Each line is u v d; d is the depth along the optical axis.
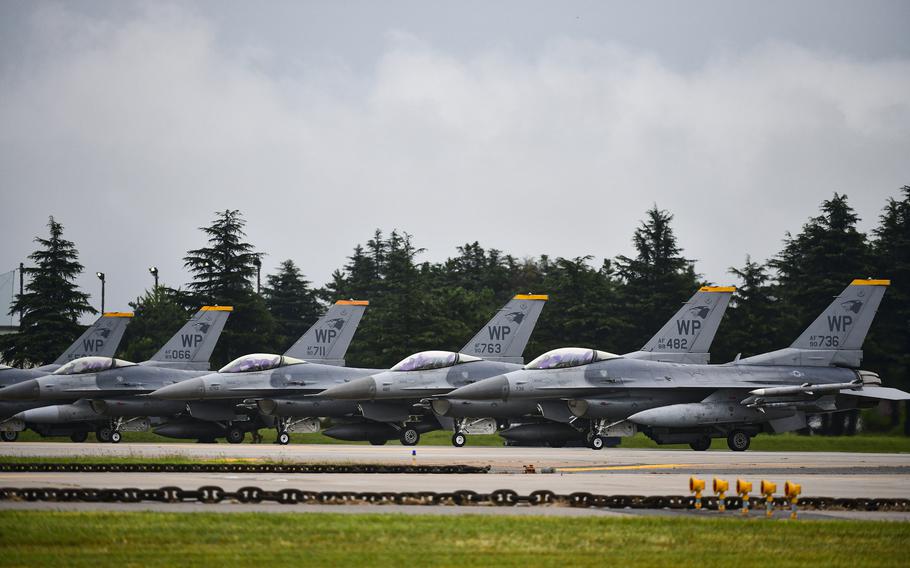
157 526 75.12
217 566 63.25
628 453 186.25
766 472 136.75
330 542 70.75
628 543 72.50
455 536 73.69
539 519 82.12
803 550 71.12
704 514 88.94
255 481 111.75
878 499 96.12
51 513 80.00
